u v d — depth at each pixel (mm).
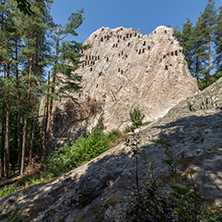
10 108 11812
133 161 2703
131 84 12336
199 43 20266
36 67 12125
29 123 17625
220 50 18016
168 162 963
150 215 978
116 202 1678
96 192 2312
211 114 3576
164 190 1419
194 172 1682
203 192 1358
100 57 15422
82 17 10484
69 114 14156
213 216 1016
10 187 6859
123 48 14141
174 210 925
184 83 10992
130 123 10969
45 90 10219
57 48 11320
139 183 1829
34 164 8445
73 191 2707
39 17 9453
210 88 5703
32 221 2314
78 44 10734
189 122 3557
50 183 3705
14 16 9586
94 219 1632
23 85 10273
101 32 16781
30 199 3086
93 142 6746
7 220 2648
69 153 7145
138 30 15242
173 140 2842
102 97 13336
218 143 2105
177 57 11758
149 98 11273
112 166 2934
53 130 14633
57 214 2234
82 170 3545
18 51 11430
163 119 6863
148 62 12219
